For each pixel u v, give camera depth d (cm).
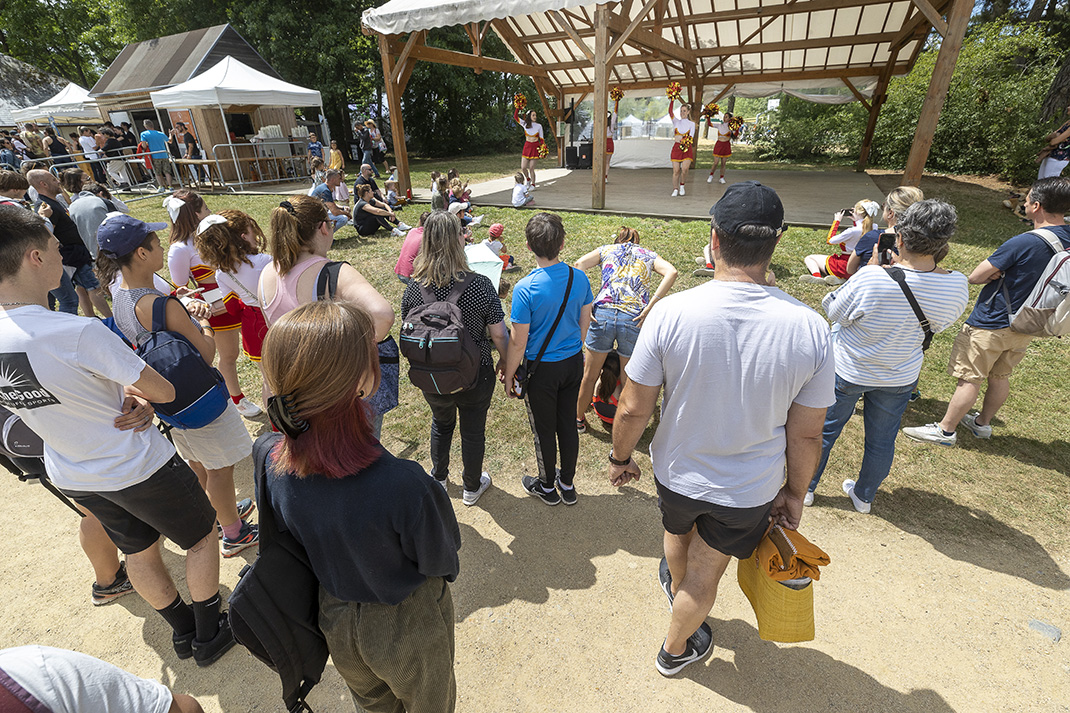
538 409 296
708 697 217
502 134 2831
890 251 298
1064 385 429
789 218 847
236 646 242
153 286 229
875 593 264
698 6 1240
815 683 222
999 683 221
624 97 1753
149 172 1596
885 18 1211
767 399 156
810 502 323
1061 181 297
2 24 2809
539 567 284
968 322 341
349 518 122
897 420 283
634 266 362
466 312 253
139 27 2514
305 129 1748
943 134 1445
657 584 272
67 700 81
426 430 405
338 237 895
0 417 195
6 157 1362
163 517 199
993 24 1448
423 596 144
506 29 1380
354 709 217
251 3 2161
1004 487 331
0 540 312
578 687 223
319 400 114
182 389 223
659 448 181
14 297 162
